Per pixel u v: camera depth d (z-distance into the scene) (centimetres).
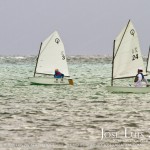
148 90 11750
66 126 6756
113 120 7388
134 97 11062
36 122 7106
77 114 8088
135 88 11738
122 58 11975
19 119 7431
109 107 9162
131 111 8525
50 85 14800
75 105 9494
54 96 11431
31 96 11375
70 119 7450
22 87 14112
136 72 12200
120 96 11331
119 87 11825
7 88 13738
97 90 13250
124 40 11944
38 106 9269
